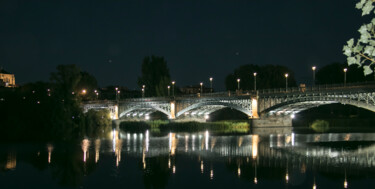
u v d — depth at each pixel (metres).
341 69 136.25
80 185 37.84
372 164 47.16
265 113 110.31
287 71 156.62
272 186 36.69
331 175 41.12
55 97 102.00
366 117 138.12
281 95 103.31
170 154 56.53
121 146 66.94
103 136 89.06
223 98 119.31
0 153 58.03
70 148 64.12
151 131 107.81
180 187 36.50
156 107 144.88
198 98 128.12
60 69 138.00
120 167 46.47
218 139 79.88
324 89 92.75
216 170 44.19
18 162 50.47
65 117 101.88
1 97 94.62
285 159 51.41
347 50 11.25
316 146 65.94
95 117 136.75
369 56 11.11
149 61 173.62
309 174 41.62
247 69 156.62
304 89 99.94
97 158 53.19
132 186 37.22
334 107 150.62
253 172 42.97
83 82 175.88
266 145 67.81
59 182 39.19
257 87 149.88
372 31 10.98
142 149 62.47
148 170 44.50
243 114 156.62
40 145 68.56
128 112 158.38
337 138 80.81
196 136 88.31
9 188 36.84
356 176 40.53
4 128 85.88
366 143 70.31
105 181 39.41
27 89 102.19
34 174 43.06
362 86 83.31
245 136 87.44
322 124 123.81
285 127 116.56
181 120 138.25
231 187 36.28
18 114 91.31
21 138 80.88
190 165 47.31
